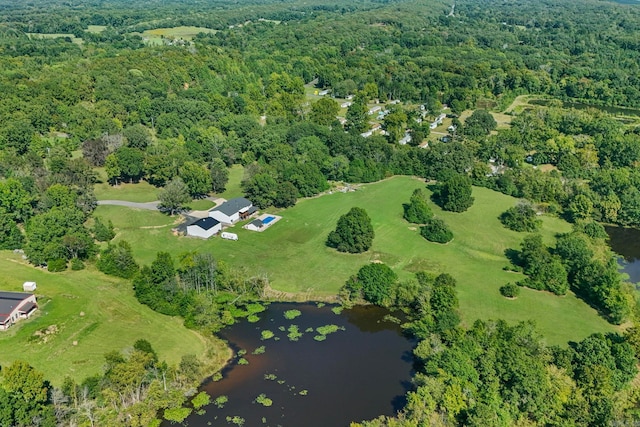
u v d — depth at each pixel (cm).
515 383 8938
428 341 10244
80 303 11775
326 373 10131
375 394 9612
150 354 9538
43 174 16988
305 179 17950
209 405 9275
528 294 12562
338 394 9600
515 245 14850
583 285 12594
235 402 9356
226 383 9812
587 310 11994
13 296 11362
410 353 10738
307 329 11462
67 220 14100
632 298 11925
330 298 12519
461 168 19488
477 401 8775
